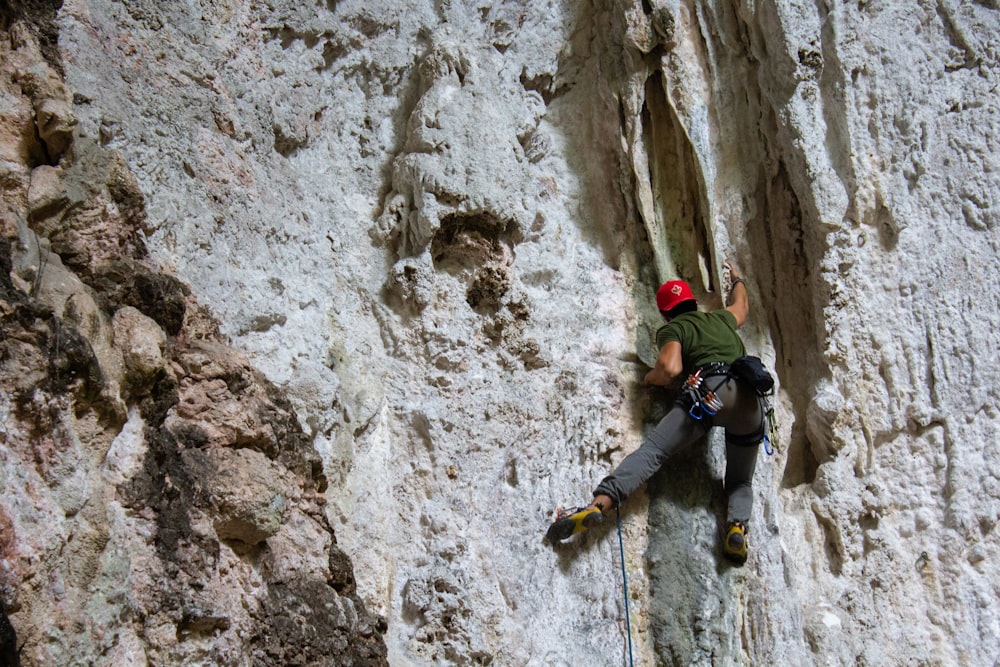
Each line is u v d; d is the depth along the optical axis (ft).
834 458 16.42
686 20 16.92
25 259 9.91
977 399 17.25
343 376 13.65
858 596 15.94
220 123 13.17
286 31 14.78
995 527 16.96
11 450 8.91
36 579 8.59
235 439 11.12
